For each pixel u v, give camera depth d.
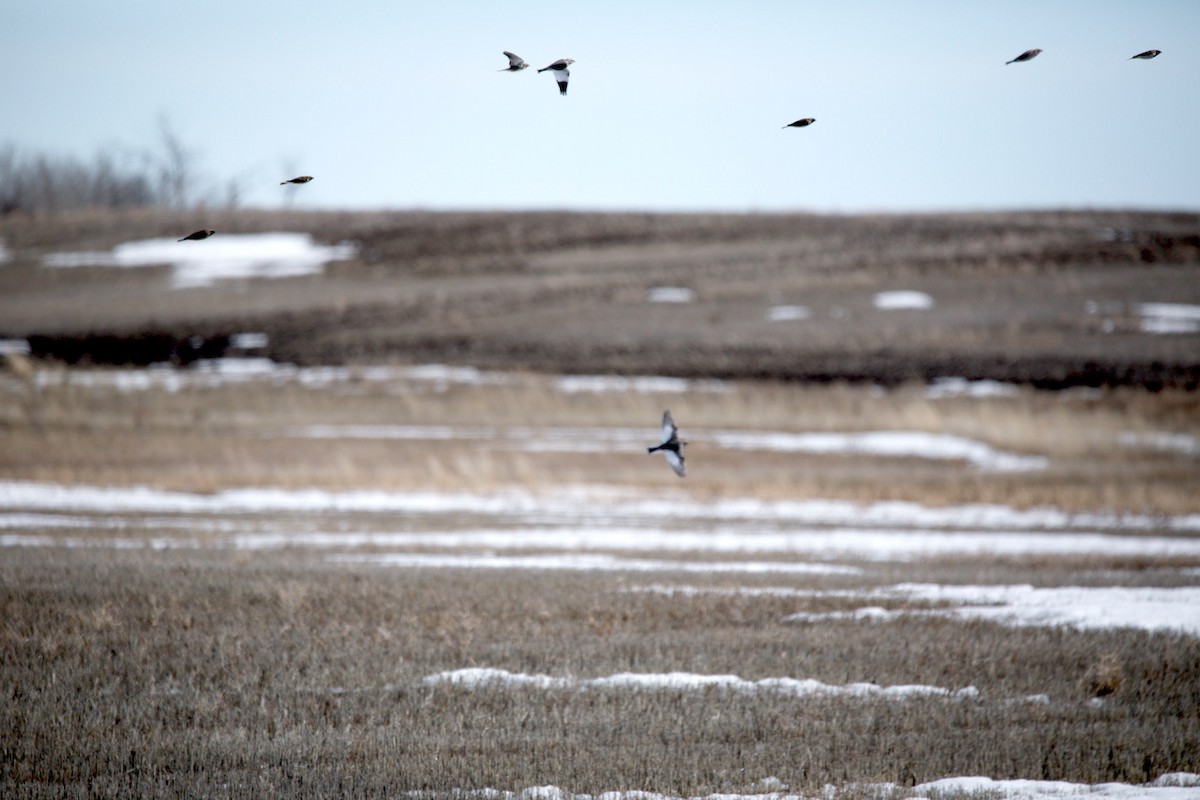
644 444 166.25
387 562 79.12
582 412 190.75
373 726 40.28
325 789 33.50
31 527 95.69
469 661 49.75
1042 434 165.12
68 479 128.38
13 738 37.66
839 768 36.00
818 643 53.72
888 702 44.03
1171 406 187.88
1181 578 76.75
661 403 195.50
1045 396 196.75
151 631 53.06
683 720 40.94
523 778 34.78
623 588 67.94
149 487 126.12
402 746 37.84
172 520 104.12
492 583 68.38
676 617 60.06
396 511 115.94
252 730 39.50
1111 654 47.94
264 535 94.31
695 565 81.38
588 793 33.81
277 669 47.38
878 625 58.72
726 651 51.78
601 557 84.75
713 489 133.88
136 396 197.12
